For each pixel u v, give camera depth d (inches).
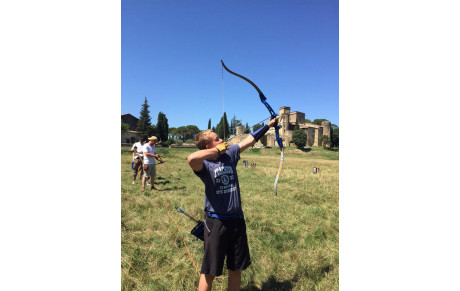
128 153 805.2
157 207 195.2
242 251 81.4
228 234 79.4
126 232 138.5
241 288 99.2
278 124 99.9
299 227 158.2
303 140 2395.4
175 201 214.4
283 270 110.2
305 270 108.6
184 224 156.5
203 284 80.9
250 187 303.1
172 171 454.0
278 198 240.7
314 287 97.8
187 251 122.6
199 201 211.5
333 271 105.1
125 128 2046.0
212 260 78.5
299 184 337.4
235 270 81.2
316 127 2765.7
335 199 240.1
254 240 138.3
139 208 189.6
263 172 489.7
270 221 166.2
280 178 393.1
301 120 2928.2
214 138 84.4
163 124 2367.1
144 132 2226.9
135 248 120.0
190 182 333.7
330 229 153.5
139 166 310.5
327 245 132.3
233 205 79.5
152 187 273.9
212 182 79.5
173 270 107.0
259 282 102.2
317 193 267.1
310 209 201.8
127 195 222.8
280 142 102.0
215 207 79.3
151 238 135.2
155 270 107.8
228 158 84.4
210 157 73.3
